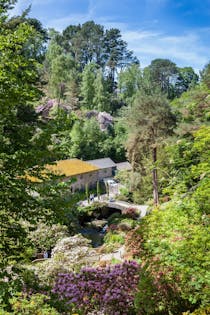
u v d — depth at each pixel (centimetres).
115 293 830
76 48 8144
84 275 906
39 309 598
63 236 1455
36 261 1264
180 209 549
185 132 1662
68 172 3194
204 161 627
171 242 552
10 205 539
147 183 2681
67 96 5700
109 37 7962
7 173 537
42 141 568
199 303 588
